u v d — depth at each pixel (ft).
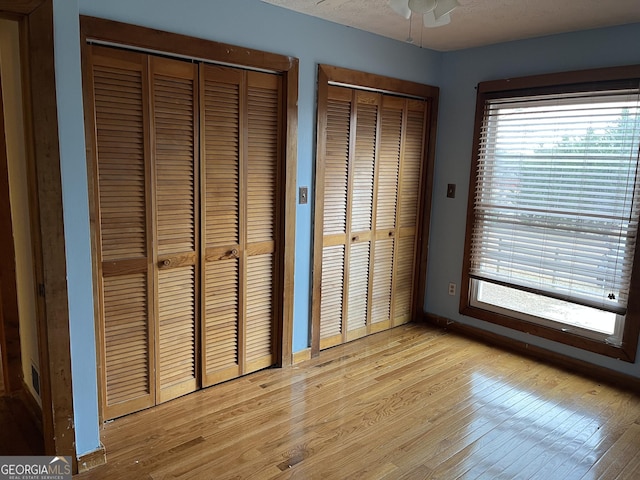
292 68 8.86
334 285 10.68
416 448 7.23
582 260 9.86
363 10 8.65
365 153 10.69
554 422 8.07
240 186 8.64
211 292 8.60
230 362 9.15
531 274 10.69
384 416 8.10
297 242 9.62
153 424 7.64
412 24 9.46
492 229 11.31
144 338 7.86
